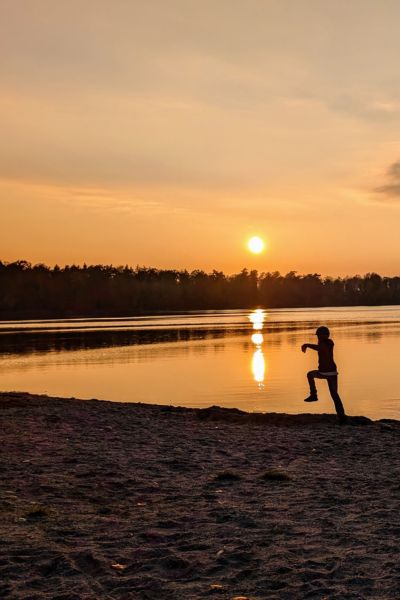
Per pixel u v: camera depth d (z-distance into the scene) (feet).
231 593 14.61
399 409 72.49
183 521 20.98
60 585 15.15
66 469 29.94
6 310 650.84
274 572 15.89
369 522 20.34
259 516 21.42
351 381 101.40
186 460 32.60
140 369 124.36
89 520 21.20
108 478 27.94
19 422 45.85
